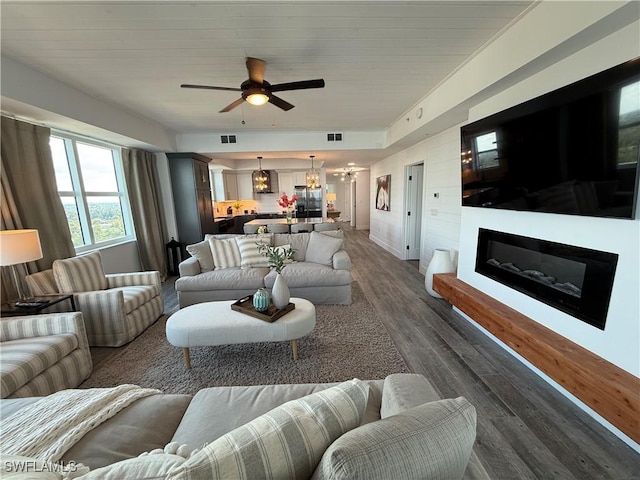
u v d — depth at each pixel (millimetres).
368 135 5418
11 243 2166
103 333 2668
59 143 3529
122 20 1851
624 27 1525
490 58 2266
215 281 3404
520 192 2207
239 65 2541
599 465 1443
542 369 1924
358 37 2129
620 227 1601
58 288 2723
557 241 2016
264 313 2287
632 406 1396
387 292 3994
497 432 1646
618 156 1507
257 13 1816
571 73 1828
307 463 726
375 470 582
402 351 2508
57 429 1102
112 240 4363
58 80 2729
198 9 1759
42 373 1874
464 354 2445
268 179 8734
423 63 2576
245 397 1348
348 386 956
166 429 1200
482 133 2564
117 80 2770
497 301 2623
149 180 4949
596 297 1747
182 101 3426
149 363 2420
